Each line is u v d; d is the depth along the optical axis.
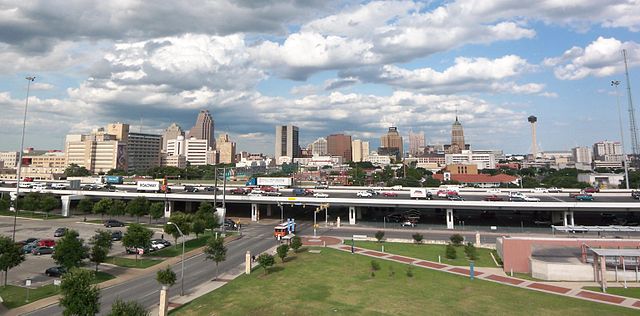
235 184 195.38
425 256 72.19
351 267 63.06
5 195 148.25
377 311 42.81
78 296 36.06
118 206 112.94
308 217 127.38
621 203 95.12
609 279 56.19
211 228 95.88
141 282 57.44
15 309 45.44
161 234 96.56
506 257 63.06
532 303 45.84
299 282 54.50
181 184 183.25
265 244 85.50
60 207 145.75
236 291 51.12
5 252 52.97
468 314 42.06
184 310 44.97
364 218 124.50
